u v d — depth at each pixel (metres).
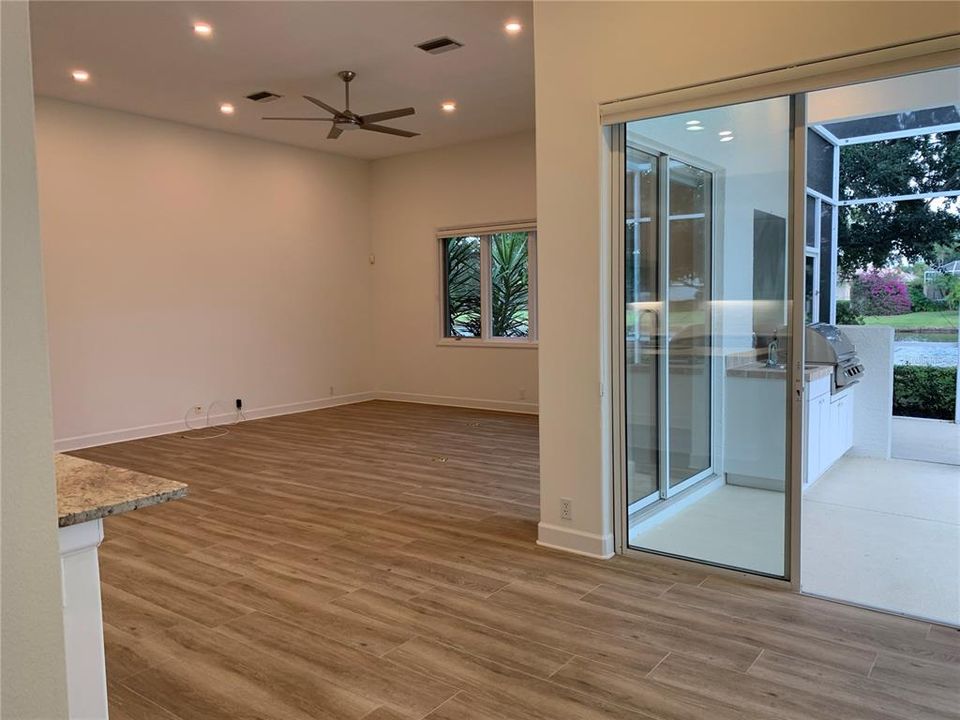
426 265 9.07
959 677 2.40
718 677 2.42
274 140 8.23
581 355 3.55
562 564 3.50
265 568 3.49
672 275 3.50
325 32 4.95
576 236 3.51
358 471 5.50
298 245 8.62
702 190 3.34
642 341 3.62
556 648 2.65
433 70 5.82
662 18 3.16
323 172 8.92
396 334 9.47
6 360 0.79
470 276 8.83
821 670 2.46
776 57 2.87
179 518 4.32
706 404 3.41
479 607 3.02
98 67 5.58
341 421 7.91
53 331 6.38
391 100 6.69
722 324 3.33
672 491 3.52
